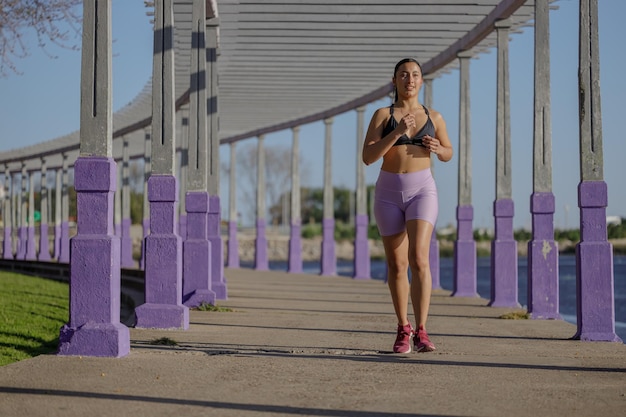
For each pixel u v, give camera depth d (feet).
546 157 36.29
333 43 50.90
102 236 21.54
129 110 76.13
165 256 29.58
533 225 36.32
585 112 28.30
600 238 27.84
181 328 29.32
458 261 49.52
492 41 50.90
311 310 39.06
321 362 21.13
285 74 60.23
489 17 43.70
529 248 36.58
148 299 29.58
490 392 17.25
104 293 21.50
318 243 204.33
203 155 38.70
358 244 73.87
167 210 29.84
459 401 16.31
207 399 16.26
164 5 29.99
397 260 22.82
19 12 34.99
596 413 15.34
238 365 20.47
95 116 21.77
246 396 16.61
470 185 49.57
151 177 29.89
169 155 29.94
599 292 27.53
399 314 23.11
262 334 28.04
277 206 285.23
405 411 15.38
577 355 23.22
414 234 22.24
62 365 20.01
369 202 257.55
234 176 96.68
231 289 55.42
